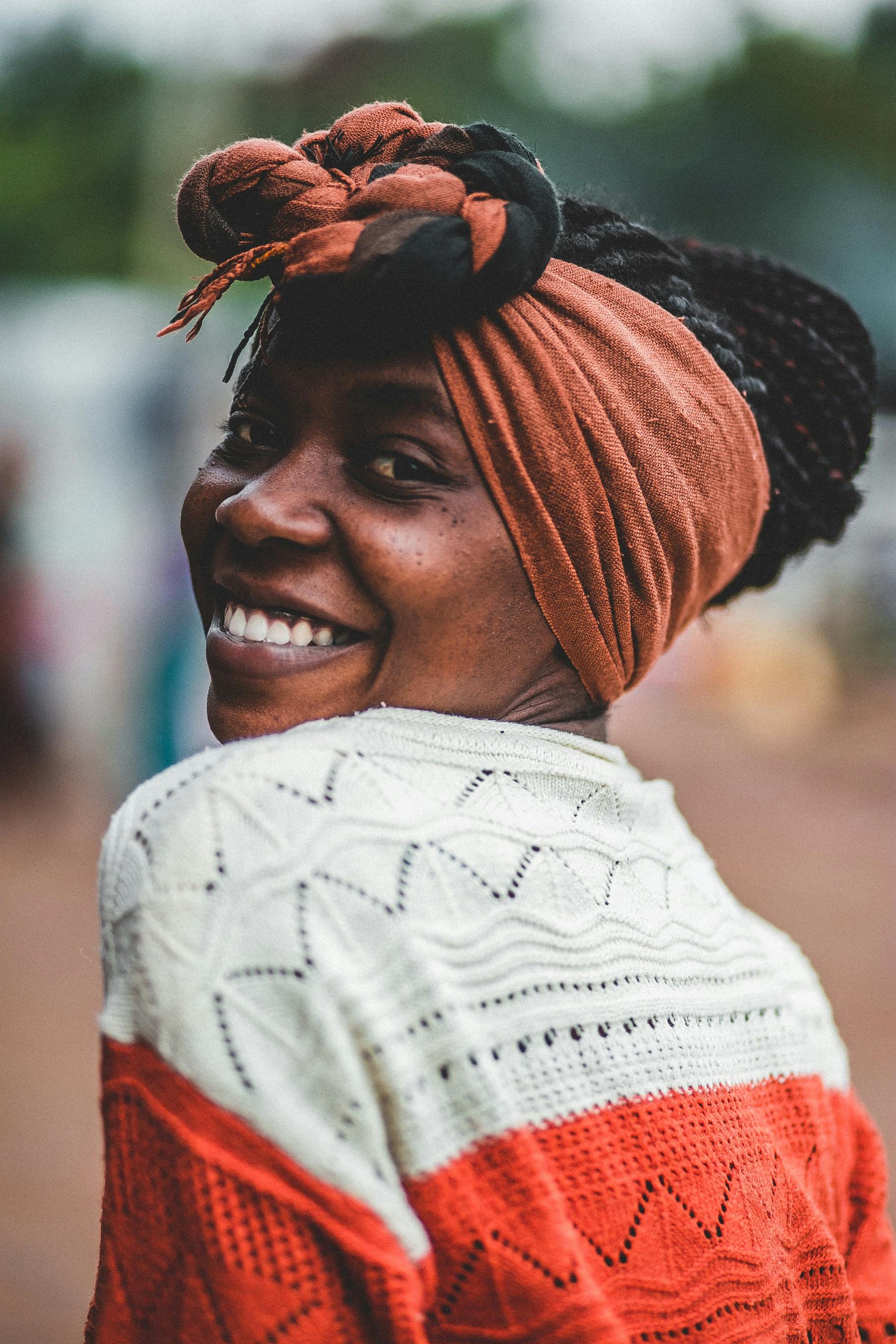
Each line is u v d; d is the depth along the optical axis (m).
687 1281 0.96
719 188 20.22
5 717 8.77
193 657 7.56
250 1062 0.85
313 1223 0.83
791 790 10.60
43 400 9.70
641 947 1.06
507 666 1.08
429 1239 0.88
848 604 14.84
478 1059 0.90
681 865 1.21
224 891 0.88
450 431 1.01
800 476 1.33
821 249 19.50
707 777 10.77
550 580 1.05
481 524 1.02
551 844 1.02
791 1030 1.23
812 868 8.28
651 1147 0.98
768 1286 1.03
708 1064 1.08
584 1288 0.89
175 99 17.27
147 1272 0.86
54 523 9.40
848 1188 1.34
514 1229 0.88
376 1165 0.86
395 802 0.94
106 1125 0.89
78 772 9.00
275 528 1.00
